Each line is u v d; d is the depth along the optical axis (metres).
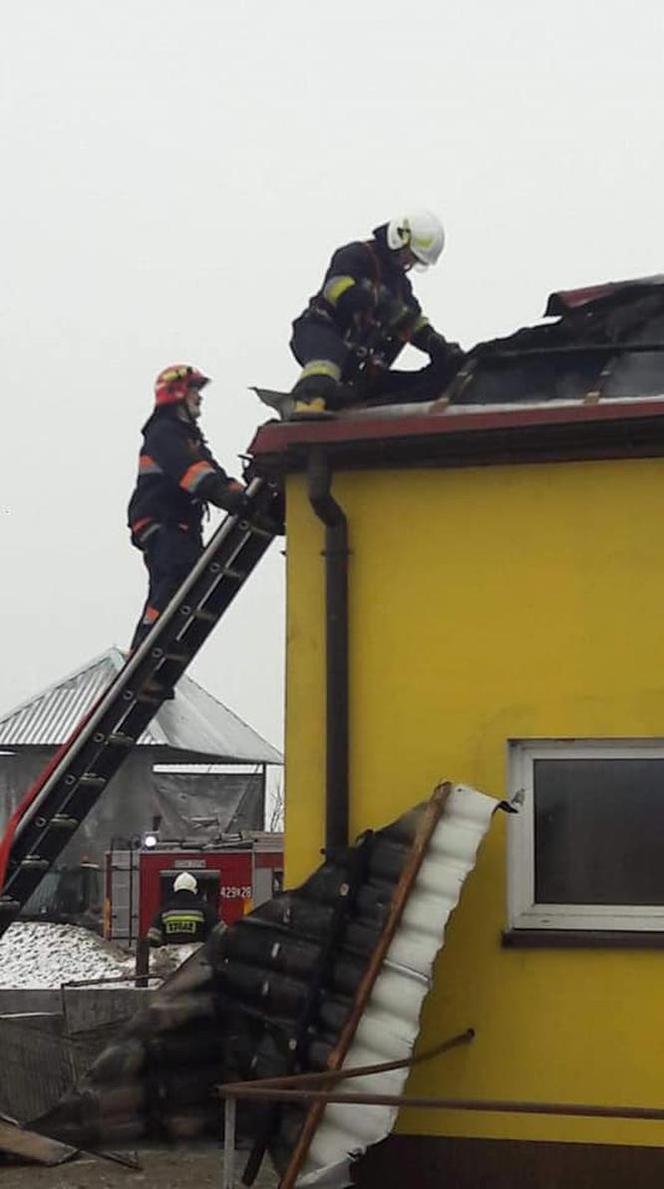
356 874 5.75
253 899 17.28
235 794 26.30
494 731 6.04
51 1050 9.12
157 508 8.10
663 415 5.75
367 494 6.30
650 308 7.09
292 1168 5.25
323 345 6.75
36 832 7.73
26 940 16.23
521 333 7.04
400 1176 5.88
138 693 7.78
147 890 17.55
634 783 6.02
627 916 5.94
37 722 24.17
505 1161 5.81
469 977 5.90
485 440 6.02
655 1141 5.69
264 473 6.81
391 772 6.12
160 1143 5.79
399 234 7.33
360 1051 5.33
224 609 7.80
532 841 6.04
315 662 6.32
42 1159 7.10
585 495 6.05
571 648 6.00
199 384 8.04
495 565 6.12
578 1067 5.76
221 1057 5.80
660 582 5.93
